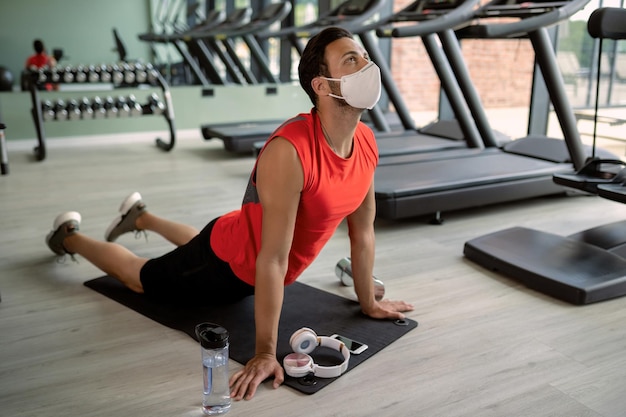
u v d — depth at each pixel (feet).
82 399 5.67
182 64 26.25
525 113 19.75
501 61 20.26
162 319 7.20
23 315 7.45
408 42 23.15
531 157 13.17
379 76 5.34
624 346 6.63
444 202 10.83
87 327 7.13
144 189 13.74
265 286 5.75
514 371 6.11
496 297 7.96
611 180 8.87
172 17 30.12
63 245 8.60
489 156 13.37
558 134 17.99
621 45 15.11
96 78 17.74
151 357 6.44
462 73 13.79
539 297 7.95
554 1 12.56
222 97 21.21
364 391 5.75
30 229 10.83
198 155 17.88
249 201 6.03
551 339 6.79
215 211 11.99
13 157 17.44
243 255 6.29
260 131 17.71
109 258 7.91
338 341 6.27
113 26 28.91
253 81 22.68
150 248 9.90
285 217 5.57
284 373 5.97
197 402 5.61
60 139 19.36
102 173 15.38
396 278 8.61
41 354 6.52
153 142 20.15
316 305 7.62
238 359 6.25
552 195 13.10
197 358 6.42
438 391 5.75
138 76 18.03
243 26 20.45
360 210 6.58
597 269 8.13
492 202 11.39
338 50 5.35
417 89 24.03
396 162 12.77
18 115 18.62
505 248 9.00
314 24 17.29
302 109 22.48
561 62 16.90
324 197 5.70
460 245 10.03
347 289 8.27
